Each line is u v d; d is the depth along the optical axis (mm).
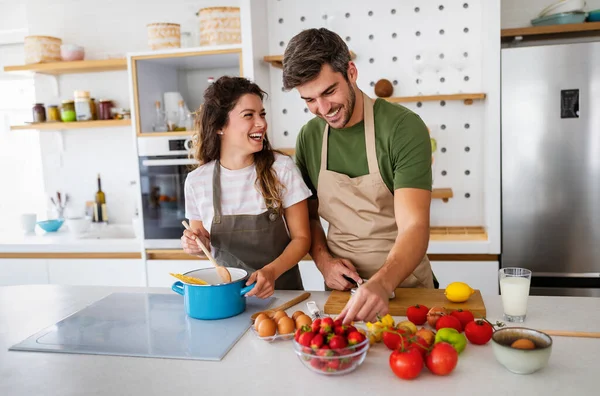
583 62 2584
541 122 2650
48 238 3293
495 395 886
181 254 3014
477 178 3012
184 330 1239
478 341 1095
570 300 1378
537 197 2695
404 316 1298
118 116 3230
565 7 2752
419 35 2971
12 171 3848
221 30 2857
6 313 1440
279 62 2939
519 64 2639
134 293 1588
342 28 3039
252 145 1518
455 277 2730
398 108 1484
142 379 1002
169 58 2938
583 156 2637
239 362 1059
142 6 3377
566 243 2703
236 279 1433
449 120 3002
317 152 1604
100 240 3141
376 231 1546
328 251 1643
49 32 3516
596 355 1026
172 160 2941
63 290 1659
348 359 962
